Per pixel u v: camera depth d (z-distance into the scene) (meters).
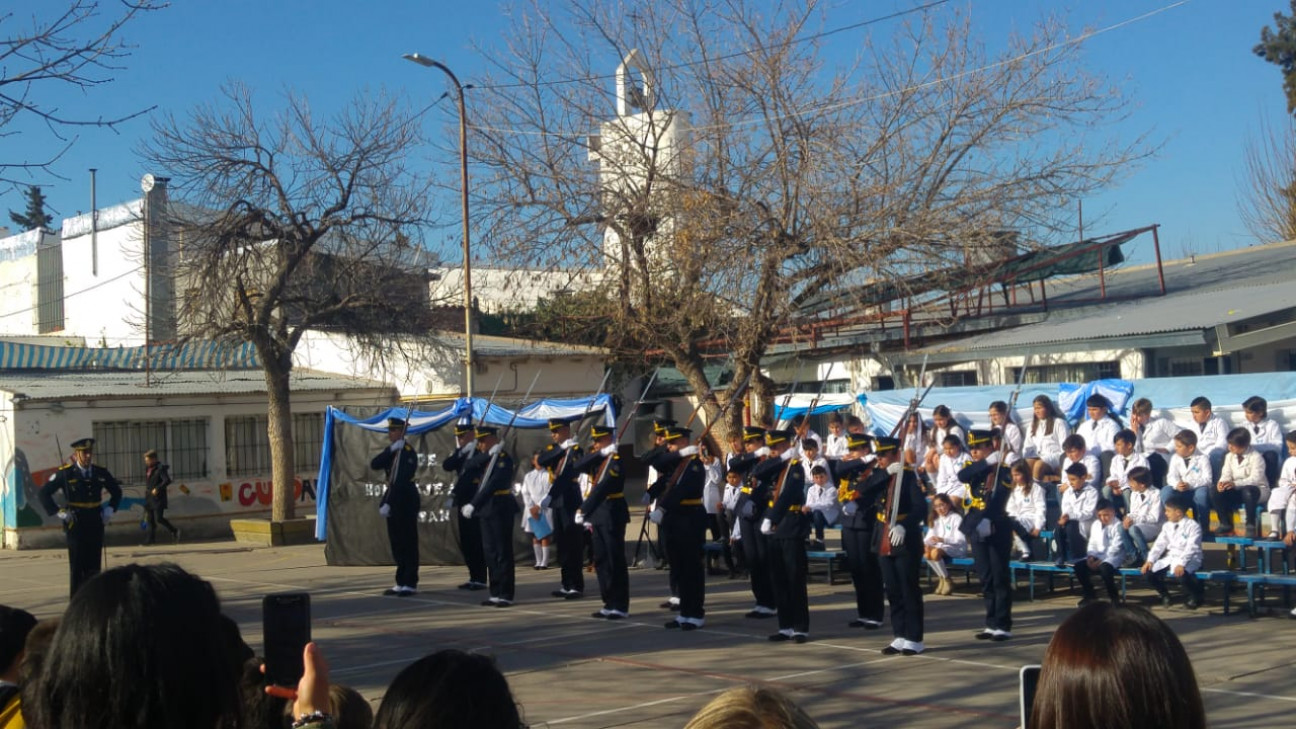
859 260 20.92
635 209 22.66
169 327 26.84
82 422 24.19
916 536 10.72
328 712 3.29
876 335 24.70
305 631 3.67
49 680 2.74
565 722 8.47
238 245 23.78
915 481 10.90
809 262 21.67
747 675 9.98
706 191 22.19
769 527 11.52
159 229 25.86
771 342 22.97
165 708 2.69
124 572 2.81
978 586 14.84
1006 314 23.47
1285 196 38.78
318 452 27.45
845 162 21.70
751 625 12.65
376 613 13.92
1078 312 22.53
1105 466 14.70
